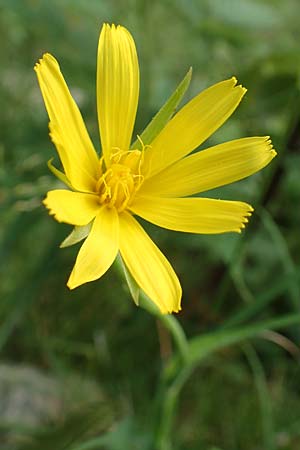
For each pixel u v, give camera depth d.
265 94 0.16
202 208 0.11
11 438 0.14
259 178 0.15
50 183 0.14
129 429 0.13
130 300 0.16
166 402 0.12
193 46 0.18
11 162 0.15
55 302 0.16
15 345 0.16
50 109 0.10
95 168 0.11
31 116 0.17
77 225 0.10
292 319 0.12
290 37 0.19
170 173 0.11
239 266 0.15
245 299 0.15
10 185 0.14
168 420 0.12
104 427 0.14
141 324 0.16
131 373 0.15
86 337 0.16
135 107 0.11
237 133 0.16
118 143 0.11
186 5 0.16
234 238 0.15
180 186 0.11
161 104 0.16
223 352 0.16
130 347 0.16
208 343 0.12
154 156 0.11
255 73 0.15
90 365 0.15
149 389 0.15
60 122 0.10
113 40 0.11
